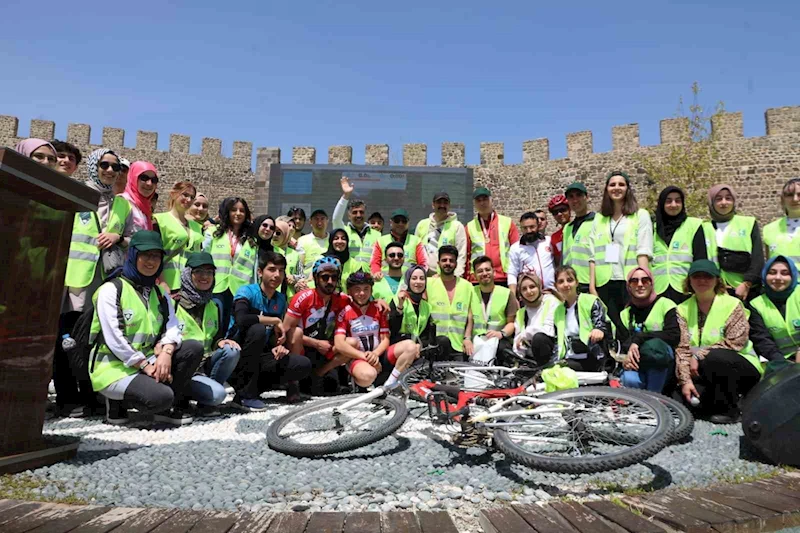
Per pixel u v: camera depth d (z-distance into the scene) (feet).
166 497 9.30
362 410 13.75
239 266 22.13
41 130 67.72
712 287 16.78
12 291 10.15
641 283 17.38
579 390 11.48
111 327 14.06
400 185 68.03
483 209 27.63
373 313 18.19
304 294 18.93
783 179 63.00
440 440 13.79
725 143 65.67
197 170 75.72
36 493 9.24
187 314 17.01
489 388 12.99
